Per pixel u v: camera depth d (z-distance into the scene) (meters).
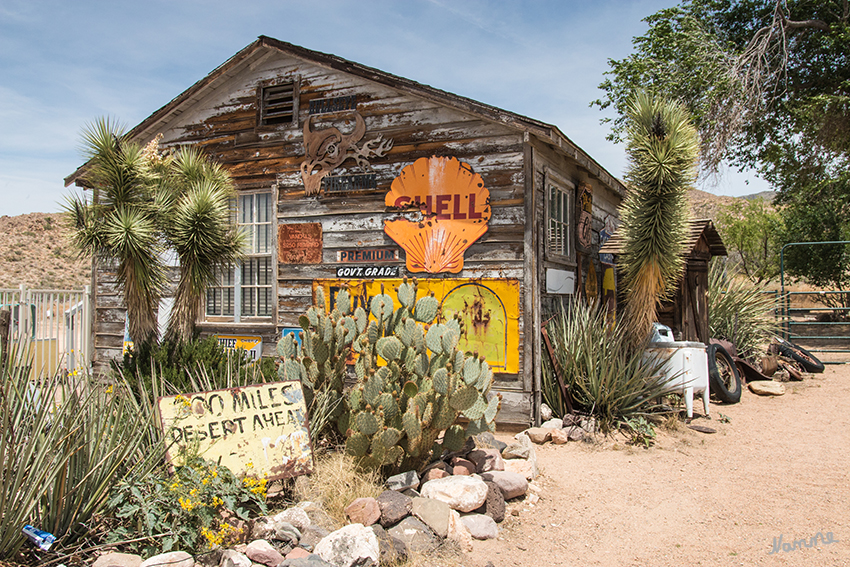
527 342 6.88
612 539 4.23
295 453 4.36
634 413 6.92
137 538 3.36
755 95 17.91
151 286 5.86
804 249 20.58
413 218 7.57
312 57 8.16
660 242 7.33
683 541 4.20
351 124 8.05
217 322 8.82
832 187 20.03
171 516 3.53
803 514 4.66
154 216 6.00
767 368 10.41
